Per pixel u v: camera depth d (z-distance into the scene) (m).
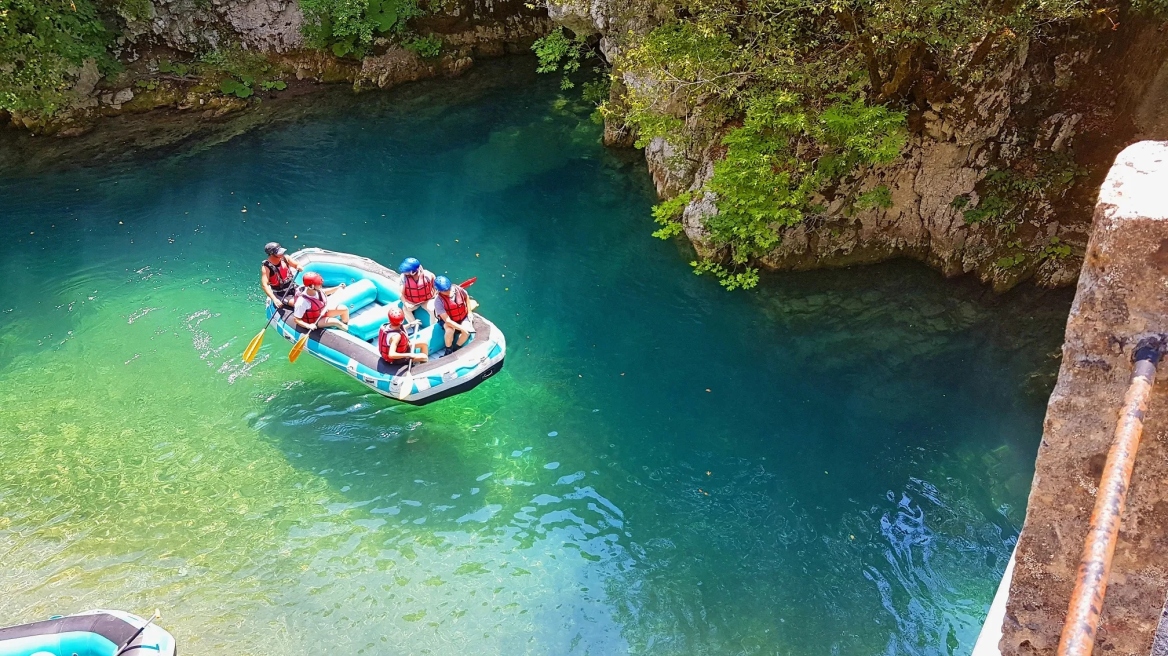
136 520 9.12
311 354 11.14
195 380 11.09
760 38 11.12
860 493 9.56
